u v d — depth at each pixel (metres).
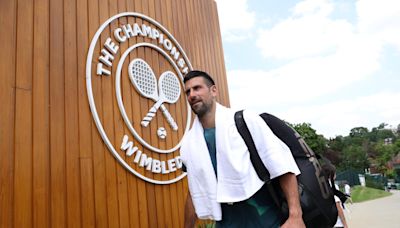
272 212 1.65
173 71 3.96
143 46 3.54
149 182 3.21
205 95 1.77
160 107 3.56
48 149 2.40
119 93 3.05
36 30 2.52
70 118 2.60
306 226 1.55
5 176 2.11
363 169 54.56
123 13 3.37
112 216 2.75
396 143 56.31
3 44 2.27
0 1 2.32
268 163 1.57
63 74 2.63
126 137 3.03
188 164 1.82
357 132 88.75
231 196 1.60
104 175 2.76
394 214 10.20
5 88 2.23
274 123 1.71
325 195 1.58
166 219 3.32
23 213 2.15
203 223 3.86
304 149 1.68
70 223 2.42
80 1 2.93
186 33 4.50
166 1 4.19
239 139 1.64
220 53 5.41
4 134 2.16
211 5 5.43
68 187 2.46
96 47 2.97
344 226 3.04
